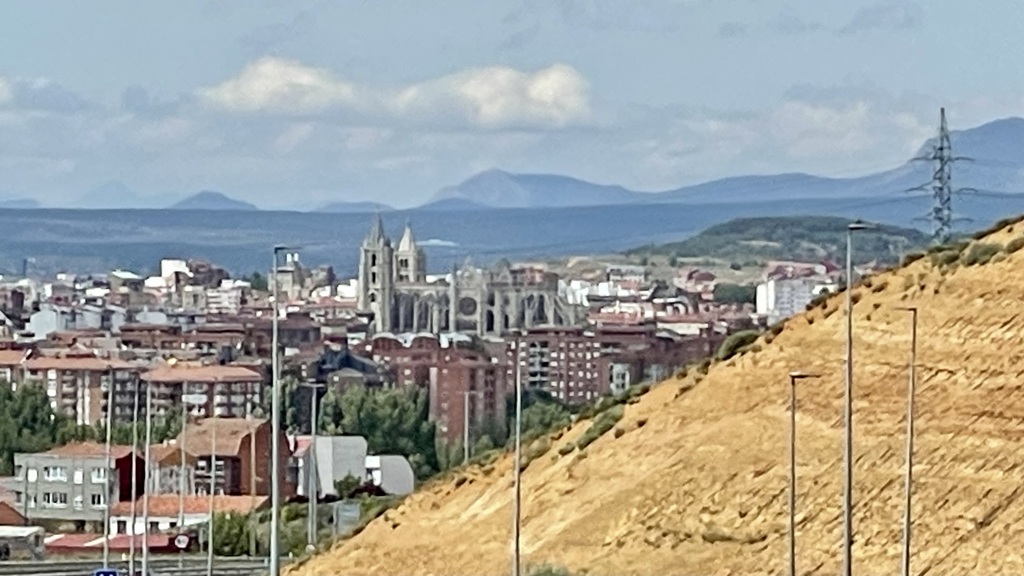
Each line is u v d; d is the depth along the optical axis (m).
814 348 84.00
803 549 73.25
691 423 83.81
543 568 76.31
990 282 82.75
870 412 78.56
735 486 77.69
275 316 76.69
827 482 76.00
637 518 78.50
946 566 70.12
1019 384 76.88
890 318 83.06
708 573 73.44
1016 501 71.94
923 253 88.00
